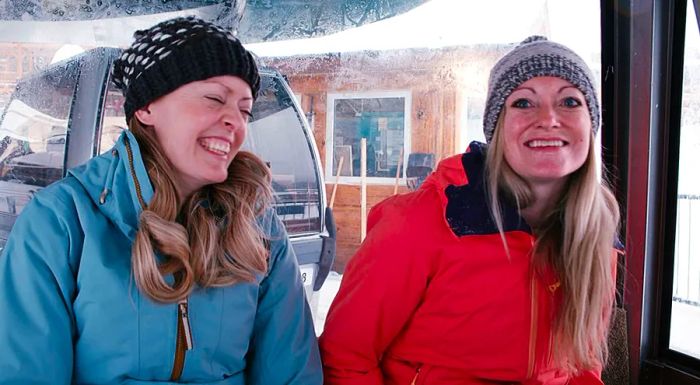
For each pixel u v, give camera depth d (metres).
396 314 1.21
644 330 1.89
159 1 2.21
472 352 1.22
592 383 1.35
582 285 1.20
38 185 2.40
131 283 0.98
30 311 0.94
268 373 1.18
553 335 1.23
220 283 1.05
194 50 0.99
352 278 1.24
